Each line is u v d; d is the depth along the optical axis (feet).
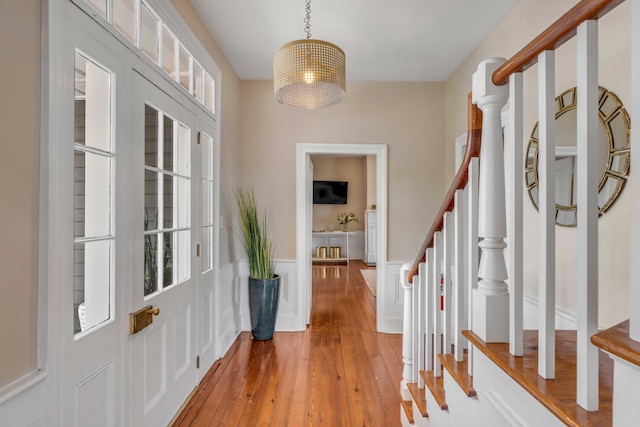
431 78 11.90
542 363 2.87
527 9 7.38
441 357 4.91
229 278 10.53
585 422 2.32
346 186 26.86
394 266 12.01
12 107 3.29
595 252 2.37
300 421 6.77
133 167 5.35
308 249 12.71
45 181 3.65
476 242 4.09
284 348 10.36
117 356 4.94
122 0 5.24
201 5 7.81
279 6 7.83
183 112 7.23
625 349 1.86
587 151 2.35
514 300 3.26
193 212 7.71
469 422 4.00
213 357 9.11
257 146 12.01
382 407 7.26
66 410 3.93
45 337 3.65
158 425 6.12
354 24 8.57
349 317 13.41
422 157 12.14
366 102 12.10
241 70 11.25
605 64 5.23
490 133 3.59
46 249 3.66
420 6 7.84
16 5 3.33
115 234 4.91
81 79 4.31
